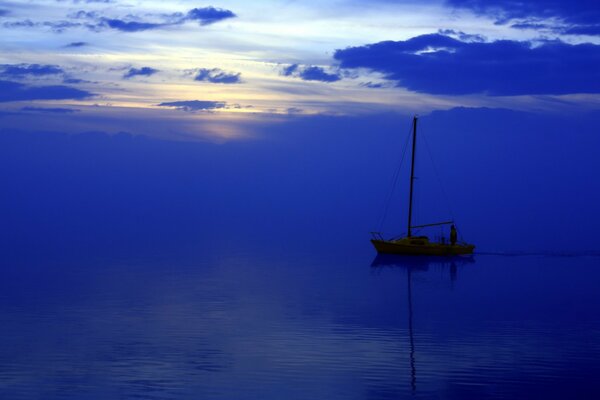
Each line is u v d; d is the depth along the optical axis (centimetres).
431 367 3083
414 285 5741
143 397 2691
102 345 3484
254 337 3666
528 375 2958
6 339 3619
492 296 5138
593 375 2955
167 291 5316
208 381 2883
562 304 4766
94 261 7769
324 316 4281
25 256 8419
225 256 8475
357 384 2841
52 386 2825
